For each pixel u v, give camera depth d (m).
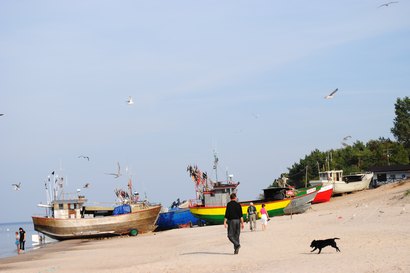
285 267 18.83
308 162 126.69
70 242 62.75
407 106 124.94
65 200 67.75
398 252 19.55
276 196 66.25
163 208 74.44
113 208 70.38
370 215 40.84
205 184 72.06
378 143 126.19
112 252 40.03
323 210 61.75
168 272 21.67
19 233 54.84
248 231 39.41
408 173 91.00
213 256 25.41
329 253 22.03
